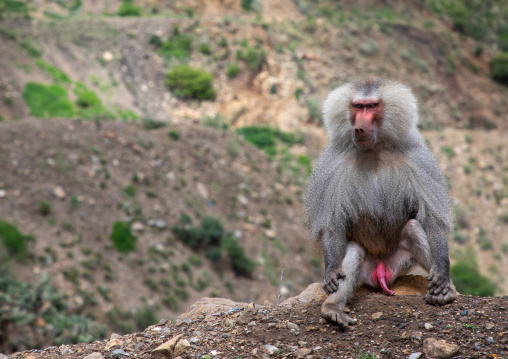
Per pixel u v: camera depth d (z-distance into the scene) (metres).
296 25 99.44
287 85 86.12
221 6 101.56
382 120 6.73
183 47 87.69
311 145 77.94
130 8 93.94
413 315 6.30
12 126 50.84
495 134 90.81
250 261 48.56
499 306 6.23
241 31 92.06
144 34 87.12
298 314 6.81
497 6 126.06
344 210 6.80
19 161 46.75
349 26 100.88
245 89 85.00
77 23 83.44
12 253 37.44
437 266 6.49
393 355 5.53
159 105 77.81
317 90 86.75
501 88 100.56
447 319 6.07
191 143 61.81
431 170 6.68
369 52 96.44
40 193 44.47
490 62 104.56
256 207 57.59
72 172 48.25
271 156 71.69
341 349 5.80
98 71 77.25
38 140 50.16
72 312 35.25
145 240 45.53
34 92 66.00
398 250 7.12
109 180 49.59
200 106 80.25
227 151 64.25
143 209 48.56
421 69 98.00
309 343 6.02
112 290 38.91
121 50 82.38
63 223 42.72
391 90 6.75
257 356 5.82
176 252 46.22
